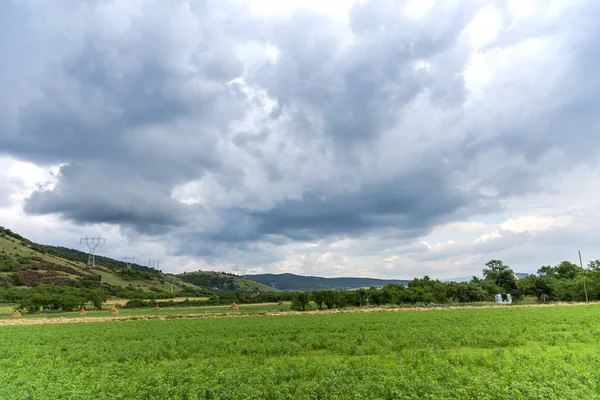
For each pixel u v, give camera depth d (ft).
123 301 469.16
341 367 72.23
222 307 376.89
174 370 74.64
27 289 444.14
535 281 371.76
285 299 465.06
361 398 55.21
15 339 139.85
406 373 66.95
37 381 67.67
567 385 57.88
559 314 179.83
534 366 68.90
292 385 61.98
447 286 365.81
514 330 120.26
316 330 140.67
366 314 218.59
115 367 82.58
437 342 102.73
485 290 366.22
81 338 138.72
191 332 146.61
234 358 91.30
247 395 57.88
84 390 62.13
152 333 146.00
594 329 119.75
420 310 247.09
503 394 53.36
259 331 141.90
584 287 353.31
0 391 61.82
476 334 113.50
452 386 59.88
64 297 354.74
